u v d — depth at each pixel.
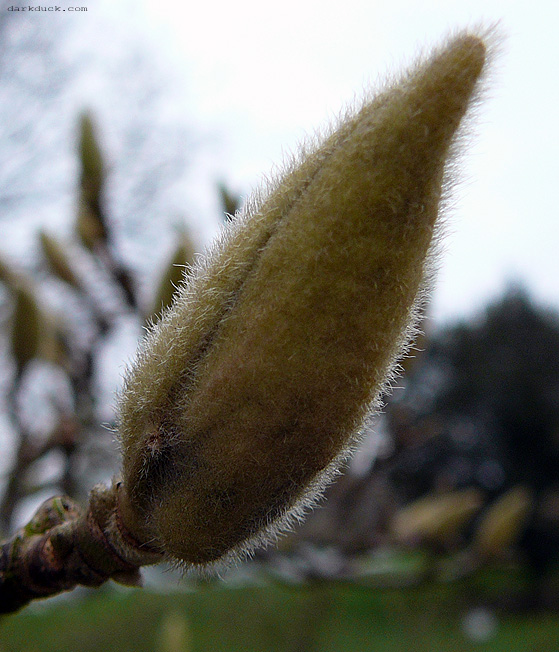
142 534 0.07
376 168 0.06
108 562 0.07
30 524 0.07
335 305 0.06
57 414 0.14
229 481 0.06
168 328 0.06
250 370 0.06
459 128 0.06
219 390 0.06
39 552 0.07
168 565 0.07
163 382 0.06
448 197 0.06
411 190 0.06
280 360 0.06
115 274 0.14
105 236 0.14
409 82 0.06
